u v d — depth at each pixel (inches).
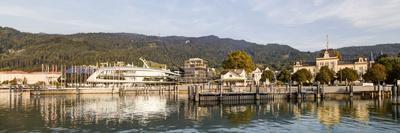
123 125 2204.7
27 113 2778.1
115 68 6879.9
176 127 2133.4
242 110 2992.1
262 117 2529.5
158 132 1974.7
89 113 2795.3
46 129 2049.7
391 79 5949.8
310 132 1942.7
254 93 3949.3
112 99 4409.5
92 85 6378.0
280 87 4323.3
